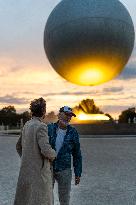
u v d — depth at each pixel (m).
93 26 36.16
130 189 9.78
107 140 31.02
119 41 37.19
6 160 16.30
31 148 5.54
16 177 11.70
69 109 6.41
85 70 37.69
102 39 36.47
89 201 8.43
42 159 5.56
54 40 37.69
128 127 40.28
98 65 37.38
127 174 12.25
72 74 38.66
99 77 38.28
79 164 6.47
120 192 9.40
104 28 36.34
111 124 40.38
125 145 25.17
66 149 6.33
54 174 6.32
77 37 36.47
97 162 15.48
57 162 6.29
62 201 6.30
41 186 5.46
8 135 42.31
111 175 12.04
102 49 36.75
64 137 6.35
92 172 12.70
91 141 29.58
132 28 38.88
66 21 36.75
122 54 38.00
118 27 36.88
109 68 37.91
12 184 10.49
